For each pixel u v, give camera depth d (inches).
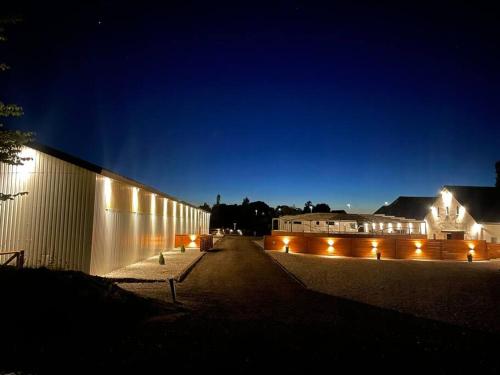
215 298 483.5
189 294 503.5
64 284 352.8
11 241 556.1
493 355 284.7
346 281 669.9
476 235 1392.7
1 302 297.6
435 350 290.8
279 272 765.9
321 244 1214.3
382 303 483.5
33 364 226.8
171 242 1241.4
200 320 354.0
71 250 564.7
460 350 293.9
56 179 572.1
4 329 267.9
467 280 729.6
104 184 628.1
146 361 239.3
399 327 361.4
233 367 236.4
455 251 1165.7
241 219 3494.1
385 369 246.4
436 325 375.2
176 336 295.0
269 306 443.8
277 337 305.7
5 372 213.9
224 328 327.0
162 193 1027.9
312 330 334.6
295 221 1865.2
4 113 398.3
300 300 488.4
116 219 692.1
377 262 1049.5
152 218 976.9
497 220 1386.6
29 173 567.2
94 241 585.6
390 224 1769.2
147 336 291.7
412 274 801.6
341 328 347.6
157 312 380.2
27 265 553.3
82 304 330.6
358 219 1820.9
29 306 301.1
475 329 365.4
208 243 1272.1
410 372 243.3
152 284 570.9
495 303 502.6
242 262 932.6
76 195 573.9
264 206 3848.4
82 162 575.2
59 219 566.3
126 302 372.8
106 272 645.3
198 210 1889.8
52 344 259.4
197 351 262.2
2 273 351.6
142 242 879.1
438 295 553.9
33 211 564.1
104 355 246.8
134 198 809.5
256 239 2127.2
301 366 243.9
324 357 263.0
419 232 1727.4
